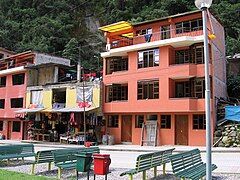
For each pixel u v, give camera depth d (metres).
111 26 35.78
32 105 40.25
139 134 32.44
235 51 48.72
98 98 34.47
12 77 44.81
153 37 33.62
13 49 71.31
